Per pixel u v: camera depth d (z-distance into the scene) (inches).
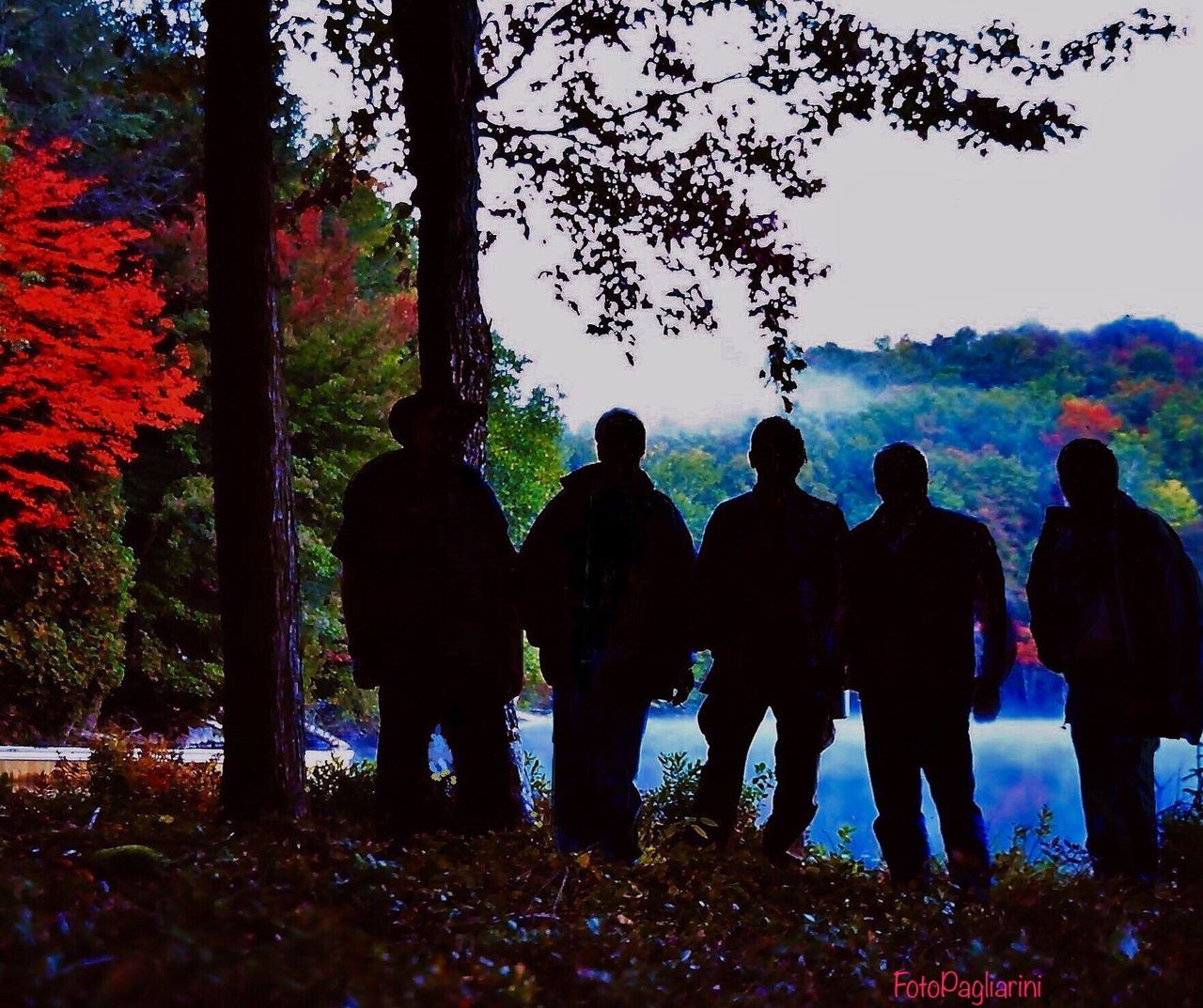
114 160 1498.5
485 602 274.7
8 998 118.0
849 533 283.4
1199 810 347.3
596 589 278.1
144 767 472.1
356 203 1510.8
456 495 275.6
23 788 466.9
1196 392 3494.1
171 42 468.8
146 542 1312.7
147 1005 122.2
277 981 132.4
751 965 189.5
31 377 978.7
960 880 261.3
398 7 422.9
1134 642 269.6
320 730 1330.0
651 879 256.2
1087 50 459.5
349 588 275.6
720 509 293.9
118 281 1016.9
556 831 276.1
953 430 3336.6
